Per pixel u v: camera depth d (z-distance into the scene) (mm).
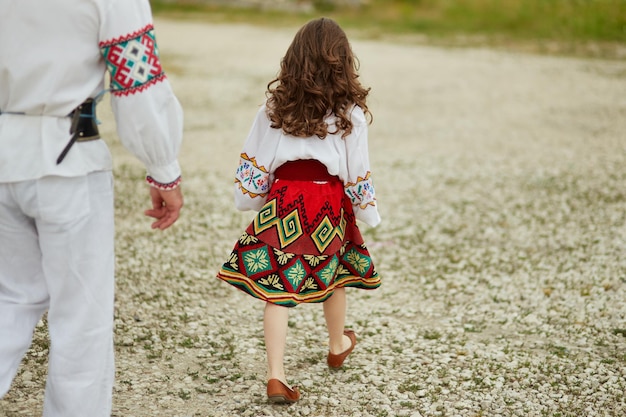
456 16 19766
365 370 3486
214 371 3400
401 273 4859
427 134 8781
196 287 4414
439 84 11914
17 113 2229
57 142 2230
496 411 3113
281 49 14992
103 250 2359
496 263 5000
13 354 2363
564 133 8805
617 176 6949
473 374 3451
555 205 6172
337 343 3396
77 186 2273
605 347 3754
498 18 18859
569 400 3209
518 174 7109
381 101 10609
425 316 4203
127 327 3793
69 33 2164
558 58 14656
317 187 2980
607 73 12977
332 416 3049
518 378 3412
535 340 3863
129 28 2207
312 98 2912
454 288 4602
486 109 10180
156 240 5102
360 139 2986
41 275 2420
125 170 6730
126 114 2262
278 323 2996
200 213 5793
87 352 2373
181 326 3879
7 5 2119
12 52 2154
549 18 18031
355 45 15805
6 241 2338
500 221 5840
